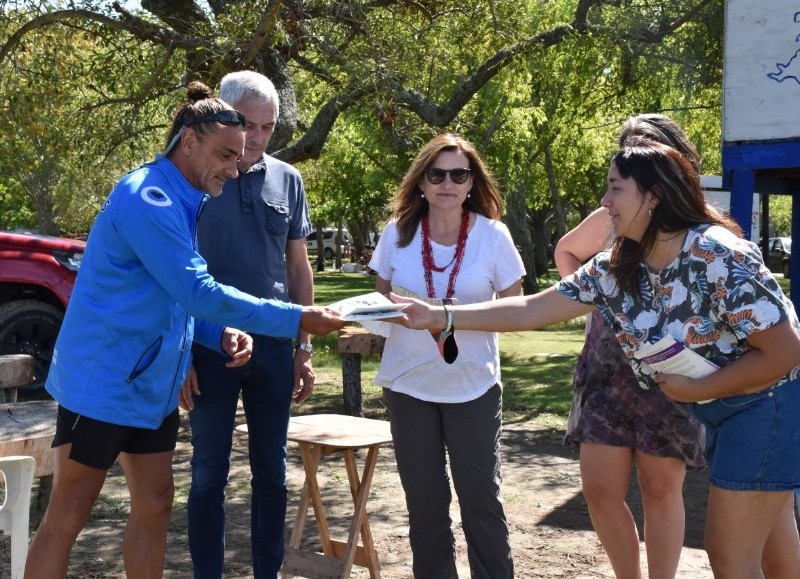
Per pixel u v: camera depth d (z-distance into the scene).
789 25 6.25
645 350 3.02
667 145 3.38
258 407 3.97
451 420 3.80
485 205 3.99
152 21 11.45
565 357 14.81
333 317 3.28
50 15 10.73
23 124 11.27
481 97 19.50
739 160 6.47
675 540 3.84
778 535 3.40
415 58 10.66
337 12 10.13
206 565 3.83
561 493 6.36
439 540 3.90
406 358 3.82
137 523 3.46
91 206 29.30
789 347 2.88
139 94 11.27
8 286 9.38
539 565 4.83
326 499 6.09
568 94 19.00
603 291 3.29
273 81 10.32
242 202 3.90
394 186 27.39
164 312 3.25
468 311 3.46
